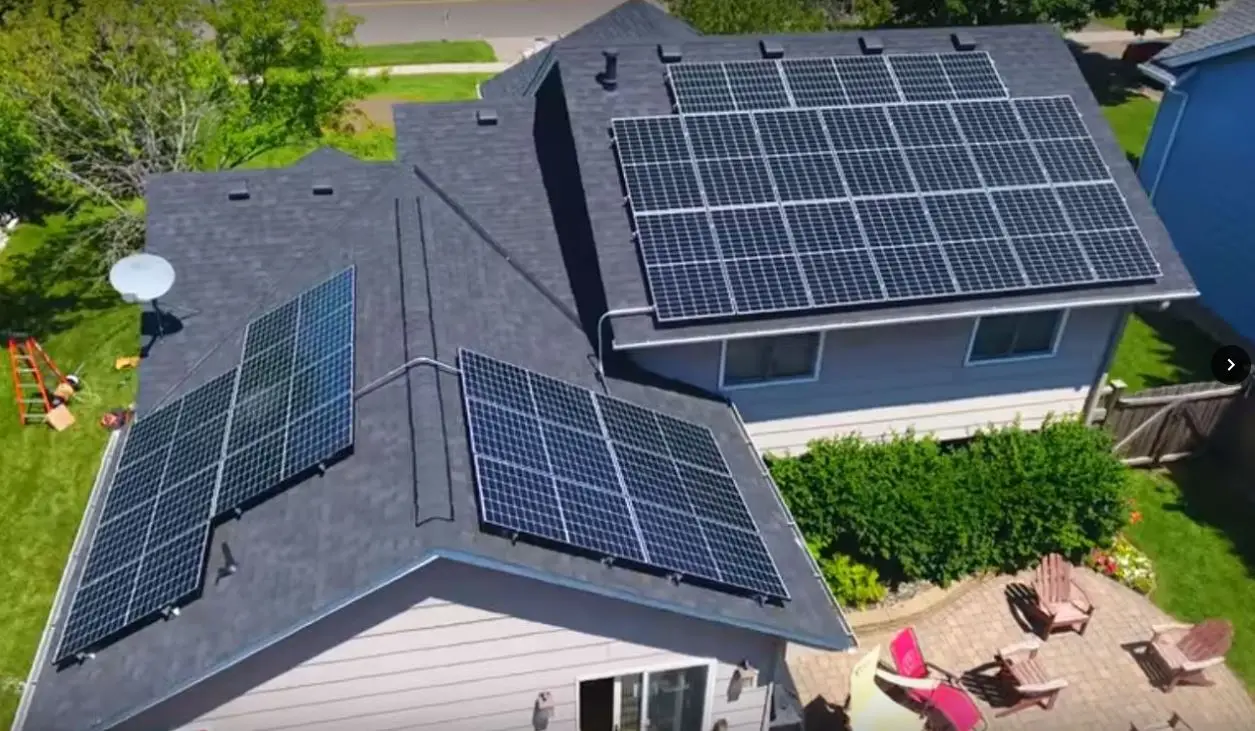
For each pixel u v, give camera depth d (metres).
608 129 15.68
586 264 15.32
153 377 14.47
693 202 14.80
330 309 13.65
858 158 15.69
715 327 13.95
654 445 12.84
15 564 16.66
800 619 11.26
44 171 23.08
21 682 14.73
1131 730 14.23
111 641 10.38
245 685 10.30
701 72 16.38
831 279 14.38
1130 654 15.49
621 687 11.82
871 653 13.36
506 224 15.99
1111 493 16.48
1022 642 14.95
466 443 10.84
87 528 12.65
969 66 17.30
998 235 15.27
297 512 10.73
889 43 17.53
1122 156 16.73
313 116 23.69
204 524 11.01
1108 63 39.28
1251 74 22.28
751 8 27.78
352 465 10.97
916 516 15.72
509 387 12.07
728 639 11.55
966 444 17.72
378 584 9.31
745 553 11.68
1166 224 25.36
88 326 22.55
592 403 12.91
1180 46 24.20
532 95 18.83
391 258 14.66
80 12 22.75
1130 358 22.41
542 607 10.62
